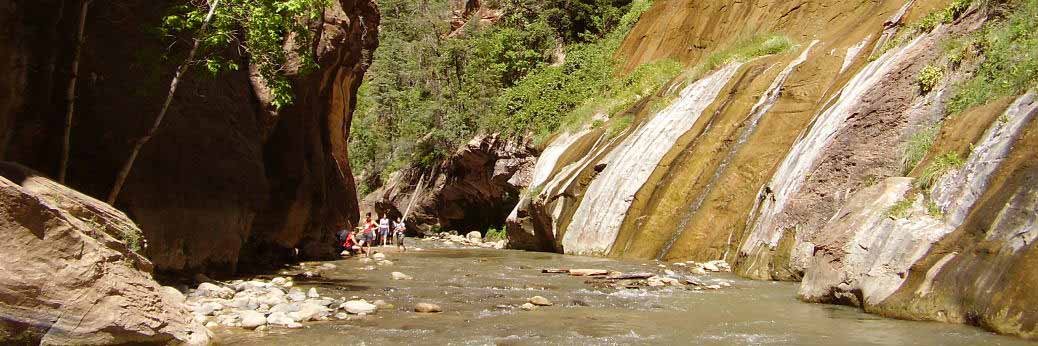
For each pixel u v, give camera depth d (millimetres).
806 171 12898
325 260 17500
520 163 29562
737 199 15039
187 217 11180
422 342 6746
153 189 10711
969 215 7781
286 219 15672
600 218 18391
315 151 17922
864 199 9641
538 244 21906
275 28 11000
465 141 33750
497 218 33219
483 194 33469
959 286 7234
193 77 12320
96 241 6047
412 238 32719
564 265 15250
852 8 20625
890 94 12688
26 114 9570
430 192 36000
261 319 7508
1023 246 6824
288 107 15789
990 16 11922
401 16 41812
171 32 11844
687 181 16734
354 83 24484
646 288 10945
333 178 20766
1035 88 8695
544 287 11172
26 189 5672
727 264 13805
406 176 38719
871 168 11898
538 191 22688
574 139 24969
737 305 9078
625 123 21891
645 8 32500
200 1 11516
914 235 8188
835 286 8961
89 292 5824
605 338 6945
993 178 7828
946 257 7633
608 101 26281
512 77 35500
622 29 32969
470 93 35469
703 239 15039
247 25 10836
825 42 17875
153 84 10922
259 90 14531
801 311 8523
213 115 12500
